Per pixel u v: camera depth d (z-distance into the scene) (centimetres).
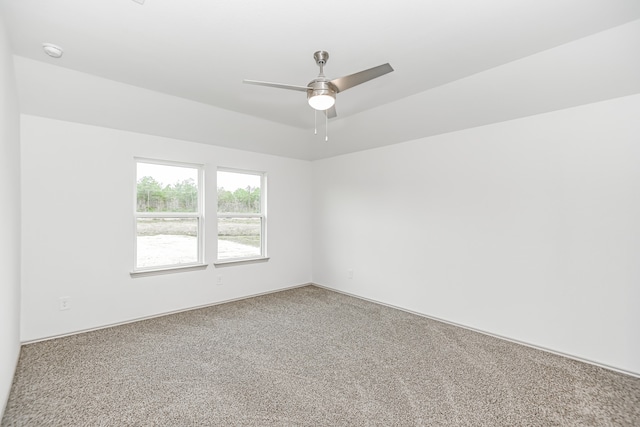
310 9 191
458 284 357
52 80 275
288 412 202
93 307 336
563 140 283
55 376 241
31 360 265
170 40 226
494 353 287
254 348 296
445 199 370
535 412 203
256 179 496
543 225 295
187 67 267
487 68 268
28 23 206
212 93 322
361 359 275
